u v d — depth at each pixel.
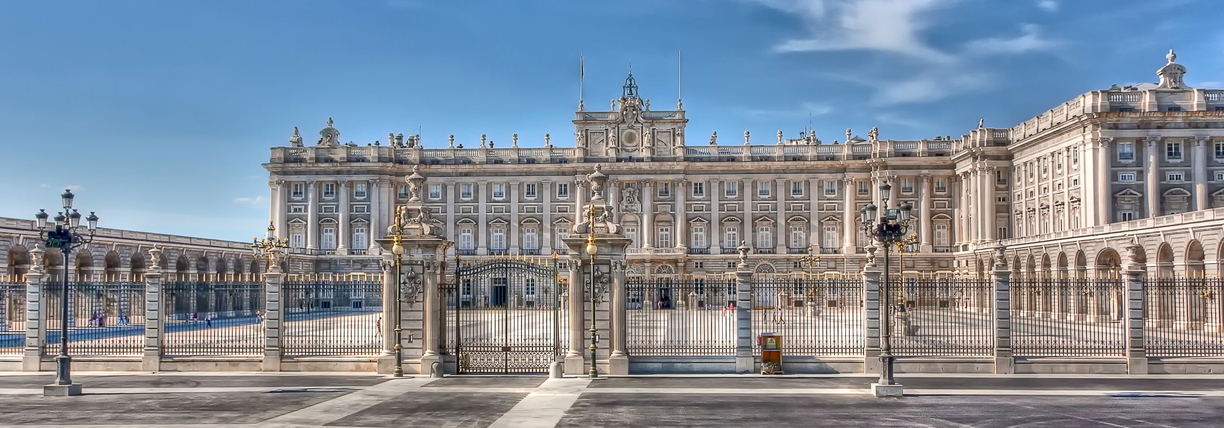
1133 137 98.75
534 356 44.03
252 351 47.44
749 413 31.52
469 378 41.00
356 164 136.25
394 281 42.84
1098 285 47.12
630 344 49.66
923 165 132.38
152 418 30.39
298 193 138.00
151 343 44.06
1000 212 123.56
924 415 31.09
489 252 137.62
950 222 132.88
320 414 31.22
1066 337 60.16
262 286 62.84
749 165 135.50
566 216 137.38
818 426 29.14
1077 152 102.31
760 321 73.25
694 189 138.12
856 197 134.62
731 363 42.84
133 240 93.88
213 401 34.12
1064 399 34.59
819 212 135.88
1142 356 42.50
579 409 32.34
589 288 42.53
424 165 138.12
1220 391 36.66
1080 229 92.44
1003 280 42.94
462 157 138.50
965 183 128.88
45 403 33.75
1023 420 30.17
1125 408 32.56
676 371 42.75
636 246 135.88
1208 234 69.81
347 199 137.12
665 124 136.88
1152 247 78.31
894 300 66.69
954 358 42.88
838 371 42.78
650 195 136.12
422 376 41.69
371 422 29.69
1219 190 98.00
